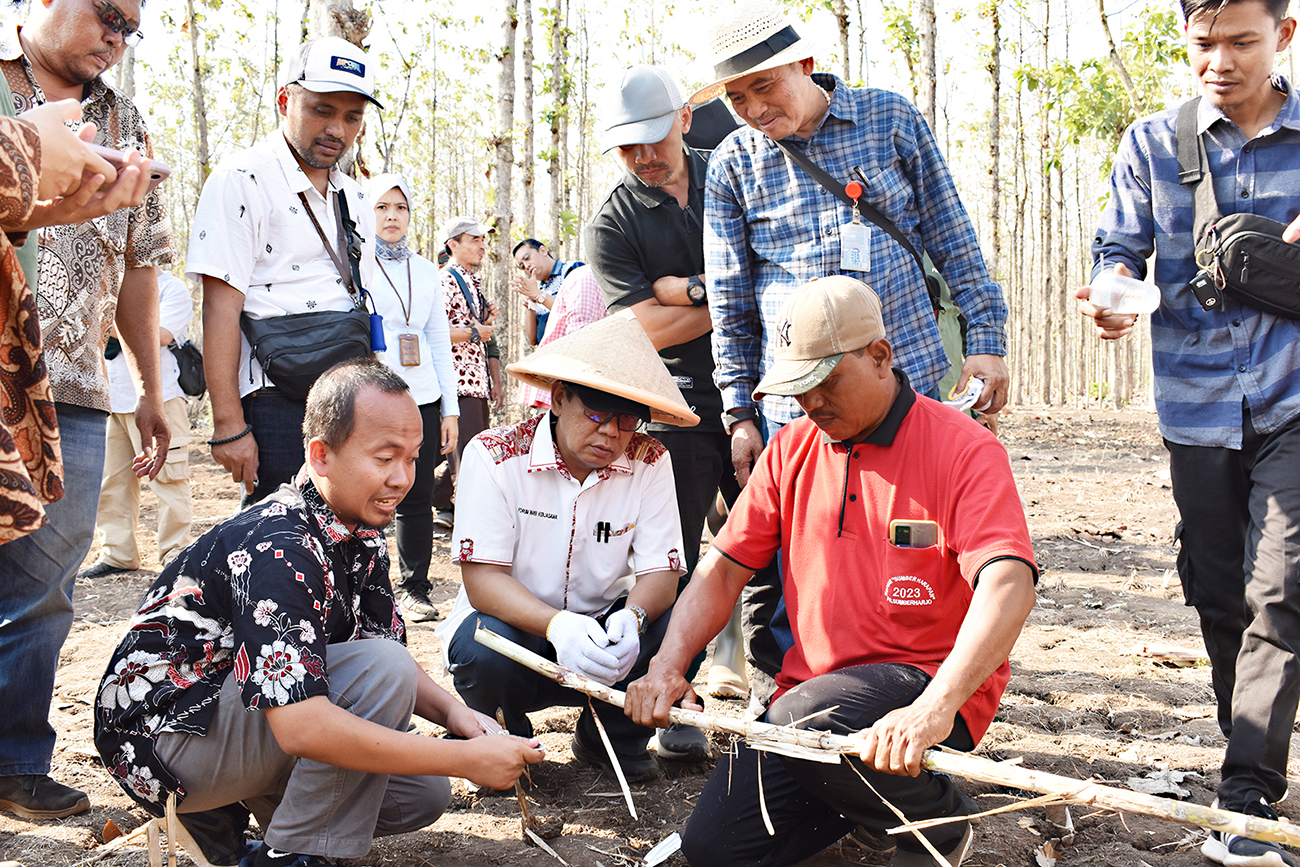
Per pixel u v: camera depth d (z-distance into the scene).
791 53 3.06
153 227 3.27
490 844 2.76
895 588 2.39
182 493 6.18
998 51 14.92
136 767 2.24
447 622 3.15
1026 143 24.22
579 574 3.05
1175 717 3.62
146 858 2.62
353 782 2.24
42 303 2.78
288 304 3.50
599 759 3.22
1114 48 10.44
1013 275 25.73
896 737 2.07
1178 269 2.91
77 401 2.90
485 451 2.97
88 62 2.79
